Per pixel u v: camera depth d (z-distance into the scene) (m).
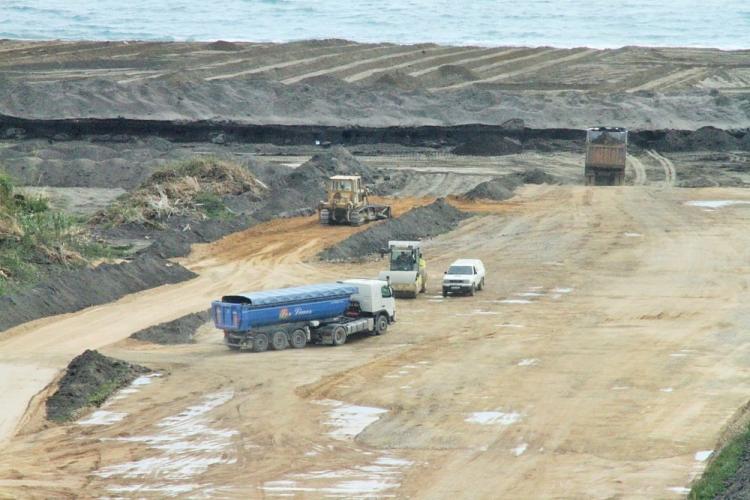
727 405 160.75
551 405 161.50
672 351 191.50
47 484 132.75
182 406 162.25
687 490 129.25
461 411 159.25
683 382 172.62
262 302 192.00
